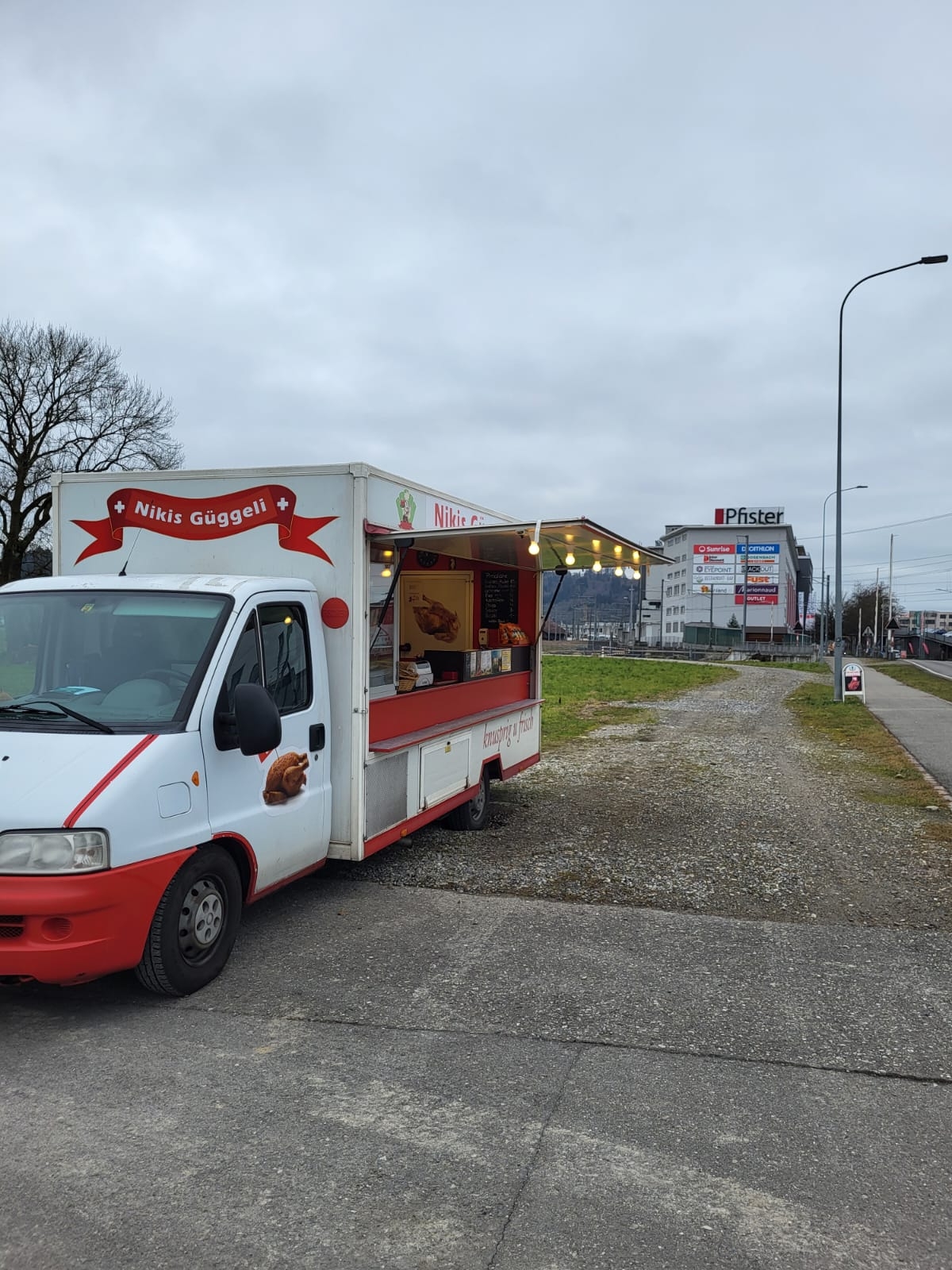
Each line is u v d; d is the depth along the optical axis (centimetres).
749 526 12619
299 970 493
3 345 2803
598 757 1377
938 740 1594
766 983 489
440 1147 324
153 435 3061
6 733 439
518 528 612
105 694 470
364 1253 268
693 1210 291
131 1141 325
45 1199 291
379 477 613
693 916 607
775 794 1068
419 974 490
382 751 613
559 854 764
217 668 476
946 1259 269
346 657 586
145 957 432
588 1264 264
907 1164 319
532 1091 366
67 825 387
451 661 825
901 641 9881
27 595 523
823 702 2444
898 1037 423
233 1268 261
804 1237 278
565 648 8419
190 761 446
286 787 532
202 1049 397
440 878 684
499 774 910
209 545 605
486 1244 272
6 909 379
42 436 2870
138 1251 267
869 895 663
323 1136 329
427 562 809
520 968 502
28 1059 387
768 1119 348
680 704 2377
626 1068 387
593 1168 313
